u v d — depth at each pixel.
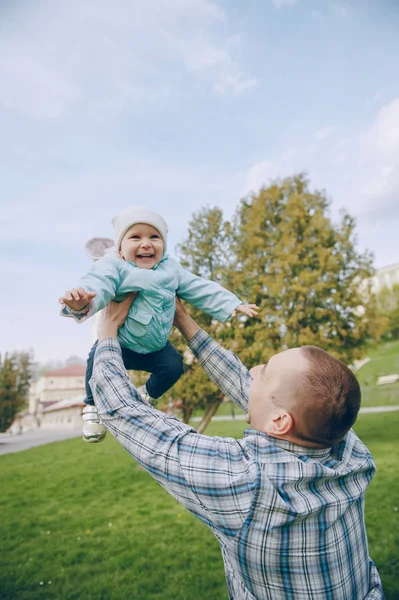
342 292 10.55
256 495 0.83
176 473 0.89
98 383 1.02
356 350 10.78
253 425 1.00
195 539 5.12
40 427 33.16
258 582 0.86
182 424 0.99
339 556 0.87
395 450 8.42
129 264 1.33
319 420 0.89
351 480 0.95
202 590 3.96
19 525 6.03
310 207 11.05
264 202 11.05
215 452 0.90
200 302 1.49
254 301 10.22
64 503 6.99
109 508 6.57
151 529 5.55
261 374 1.01
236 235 10.95
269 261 10.62
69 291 1.06
